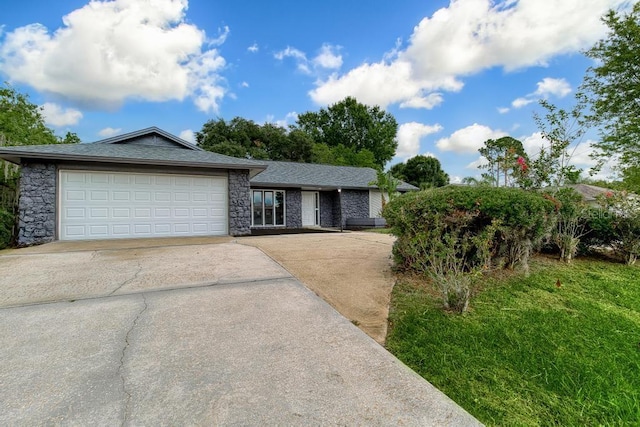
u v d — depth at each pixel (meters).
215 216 9.62
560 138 5.70
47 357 2.12
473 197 3.97
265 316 2.87
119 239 8.33
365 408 1.60
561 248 5.30
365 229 13.80
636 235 5.13
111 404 1.62
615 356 2.36
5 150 7.25
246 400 1.65
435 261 3.43
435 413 1.58
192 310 3.01
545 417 1.72
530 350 2.40
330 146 34.41
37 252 6.27
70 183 8.02
